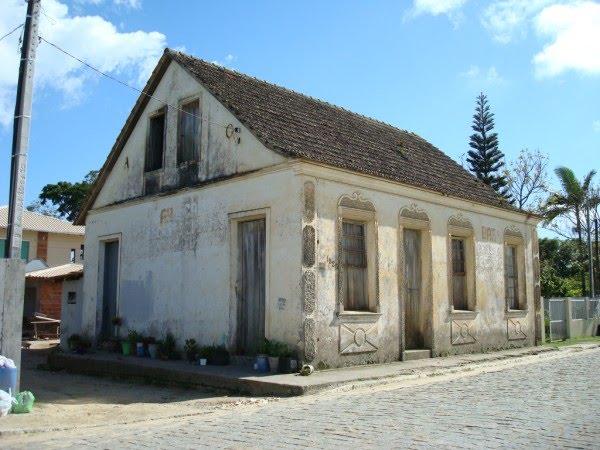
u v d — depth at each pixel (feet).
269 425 23.70
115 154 57.21
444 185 54.65
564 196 121.08
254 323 42.93
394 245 46.98
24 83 32.22
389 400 29.50
